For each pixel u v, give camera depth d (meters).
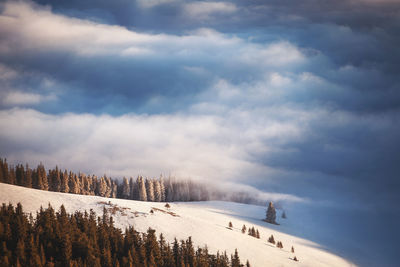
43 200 91.31
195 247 88.62
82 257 70.44
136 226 90.50
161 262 75.75
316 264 105.62
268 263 93.19
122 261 71.88
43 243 70.38
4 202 83.62
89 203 96.81
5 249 64.19
